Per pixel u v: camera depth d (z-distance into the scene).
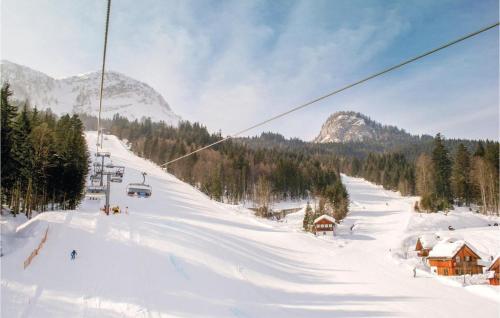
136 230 47.69
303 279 43.66
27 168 52.06
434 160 126.31
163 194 98.31
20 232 40.06
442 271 60.59
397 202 141.62
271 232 71.00
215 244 49.22
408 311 34.41
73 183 65.56
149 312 24.67
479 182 109.25
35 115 66.00
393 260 61.69
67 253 35.03
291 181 155.50
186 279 33.25
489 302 40.16
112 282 29.25
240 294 32.47
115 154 161.12
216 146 193.38
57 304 23.83
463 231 83.75
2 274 26.77
